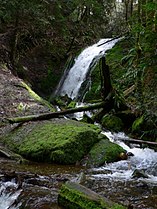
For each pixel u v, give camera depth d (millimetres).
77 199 4102
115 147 6926
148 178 5758
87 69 13977
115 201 4609
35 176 5445
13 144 7160
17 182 5137
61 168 6219
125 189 5109
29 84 13453
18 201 4625
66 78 14719
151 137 7699
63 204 4277
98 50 14773
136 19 10492
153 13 7969
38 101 10180
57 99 13164
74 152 6625
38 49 15672
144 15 10094
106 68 8539
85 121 9125
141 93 8211
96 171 6129
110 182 5426
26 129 7582
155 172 6184
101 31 19312
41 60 15406
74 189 4262
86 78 13711
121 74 11750
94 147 6879
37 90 14109
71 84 14258
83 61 14570
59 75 15297
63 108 11703
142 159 6848
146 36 7426
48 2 14680
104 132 8539
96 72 13203
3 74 11758
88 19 18359
